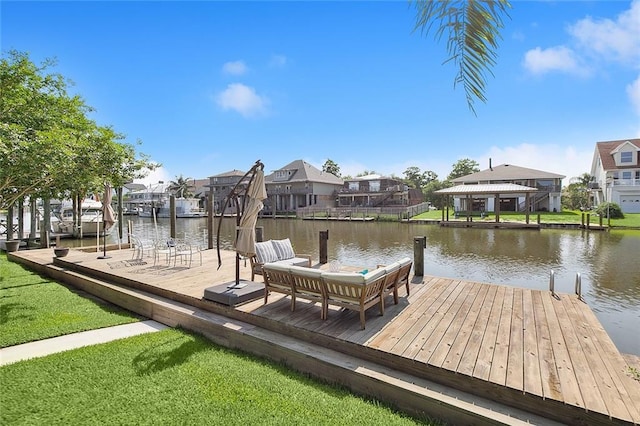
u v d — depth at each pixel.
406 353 3.32
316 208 39.72
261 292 5.21
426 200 48.16
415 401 2.93
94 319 5.21
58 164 6.00
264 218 38.31
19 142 5.39
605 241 16.97
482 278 10.04
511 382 2.81
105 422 2.72
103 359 3.79
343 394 3.18
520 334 3.79
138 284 6.21
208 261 8.58
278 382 3.34
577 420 2.52
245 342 4.16
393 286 4.80
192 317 4.80
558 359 3.21
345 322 4.16
